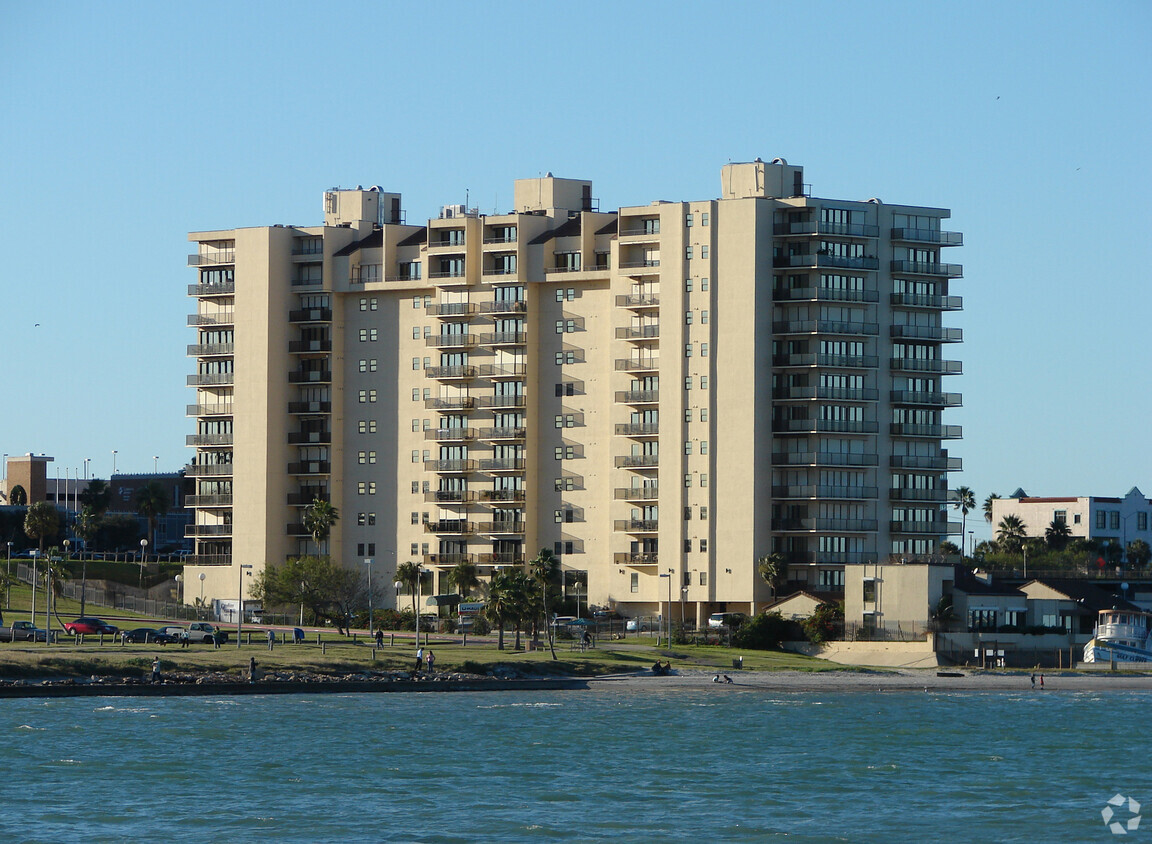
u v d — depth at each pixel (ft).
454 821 409.49
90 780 454.40
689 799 440.04
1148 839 396.57
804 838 394.11
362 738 540.52
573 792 448.65
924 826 408.46
